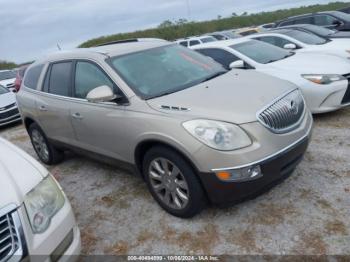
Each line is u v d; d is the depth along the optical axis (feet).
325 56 20.44
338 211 10.50
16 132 27.58
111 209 12.63
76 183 15.28
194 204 10.50
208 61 15.08
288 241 9.59
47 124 15.98
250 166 9.50
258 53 21.42
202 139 9.65
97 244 10.79
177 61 14.07
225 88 11.66
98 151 13.67
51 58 16.08
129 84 12.02
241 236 10.06
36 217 7.42
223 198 9.90
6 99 30.35
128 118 11.49
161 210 11.95
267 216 10.75
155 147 10.99
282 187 12.18
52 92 15.35
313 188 11.88
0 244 6.70
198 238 10.26
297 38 28.22
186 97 11.12
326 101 17.67
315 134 16.61
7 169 8.00
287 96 11.29
